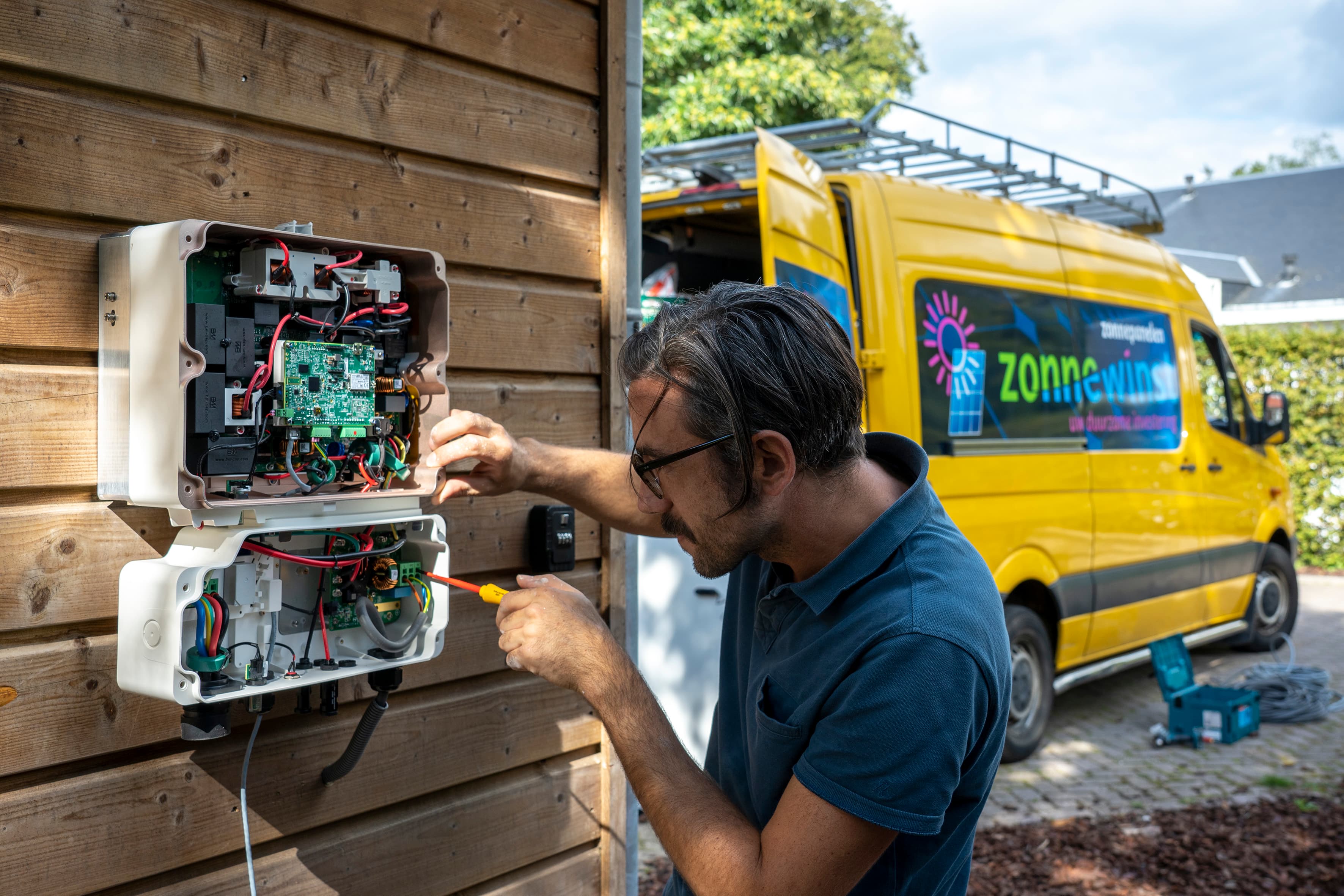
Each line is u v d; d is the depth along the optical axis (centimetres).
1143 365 600
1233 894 396
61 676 165
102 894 174
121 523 173
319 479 178
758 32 1244
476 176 231
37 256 163
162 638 159
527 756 243
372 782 211
